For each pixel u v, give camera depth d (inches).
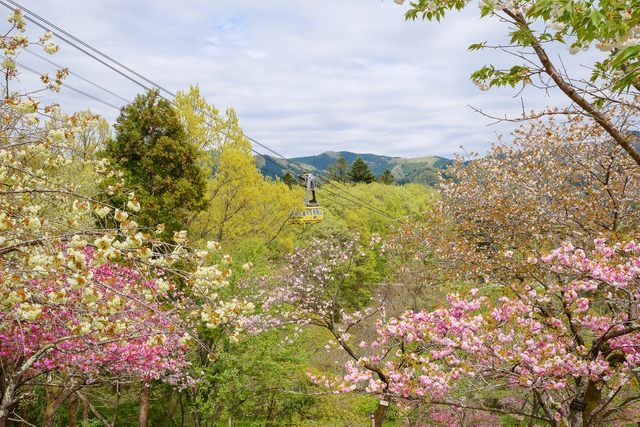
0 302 199.0
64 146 249.0
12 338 330.0
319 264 757.9
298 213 1149.1
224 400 648.4
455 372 288.5
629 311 270.7
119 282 335.3
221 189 909.8
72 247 183.5
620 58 123.4
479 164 621.9
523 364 280.5
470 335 280.8
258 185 978.7
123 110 793.6
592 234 349.7
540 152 459.5
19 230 224.4
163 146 770.8
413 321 317.4
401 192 2709.2
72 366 402.6
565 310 288.0
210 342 644.1
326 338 781.3
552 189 426.0
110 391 673.0
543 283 322.3
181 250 207.5
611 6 135.5
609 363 295.0
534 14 137.7
